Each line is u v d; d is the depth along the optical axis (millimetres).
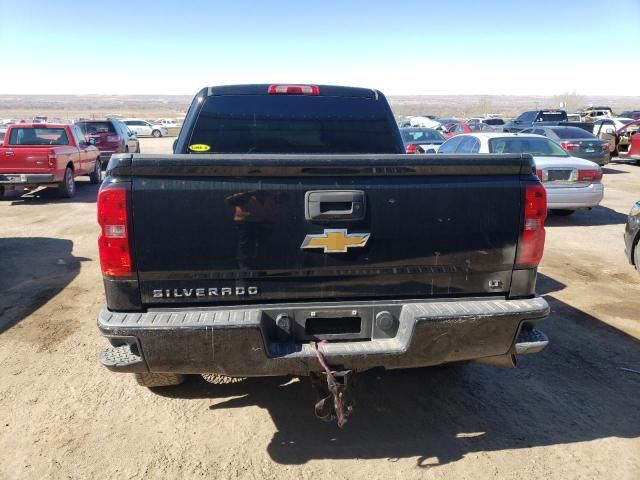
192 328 2760
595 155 16141
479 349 3055
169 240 2838
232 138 4535
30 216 11297
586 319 5492
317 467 3168
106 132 19484
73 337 4992
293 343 2992
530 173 3125
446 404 3877
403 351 2953
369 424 3621
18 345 4805
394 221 2990
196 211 2838
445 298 3131
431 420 3674
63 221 10719
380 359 2945
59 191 13703
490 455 3287
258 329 2799
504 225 3090
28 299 6027
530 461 3232
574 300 6059
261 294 2973
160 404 3854
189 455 3273
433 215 3020
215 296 2941
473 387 4125
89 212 11797
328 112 4617
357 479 3064
